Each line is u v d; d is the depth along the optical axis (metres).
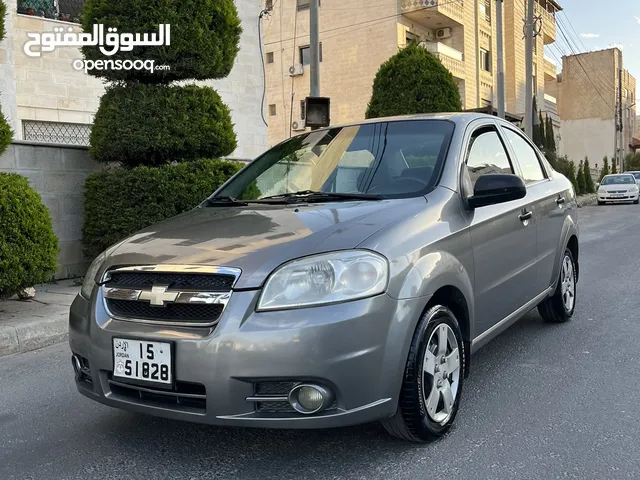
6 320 5.84
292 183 4.04
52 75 11.88
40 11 11.95
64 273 8.24
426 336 3.01
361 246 2.84
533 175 4.96
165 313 2.85
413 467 2.92
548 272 4.89
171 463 3.08
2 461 3.20
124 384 2.90
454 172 3.65
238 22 8.31
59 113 11.98
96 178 7.88
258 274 2.72
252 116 14.50
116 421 3.68
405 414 2.97
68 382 4.51
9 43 10.03
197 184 7.77
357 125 4.37
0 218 5.64
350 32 26.86
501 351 4.79
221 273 2.76
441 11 26.12
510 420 3.46
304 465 2.98
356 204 3.37
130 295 2.93
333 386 2.67
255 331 2.63
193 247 2.98
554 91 62.12
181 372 2.71
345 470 2.91
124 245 3.28
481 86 31.34
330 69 27.48
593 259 9.43
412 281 2.92
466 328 3.48
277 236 2.96
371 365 2.73
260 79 14.64
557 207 5.07
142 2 7.41
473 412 3.59
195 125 7.91
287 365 2.61
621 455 3.01
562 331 5.30
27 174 7.82
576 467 2.89
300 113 28.47
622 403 3.67
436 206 3.37
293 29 28.39
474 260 3.53
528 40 23.02
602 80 59.50
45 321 5.77
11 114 10.09
